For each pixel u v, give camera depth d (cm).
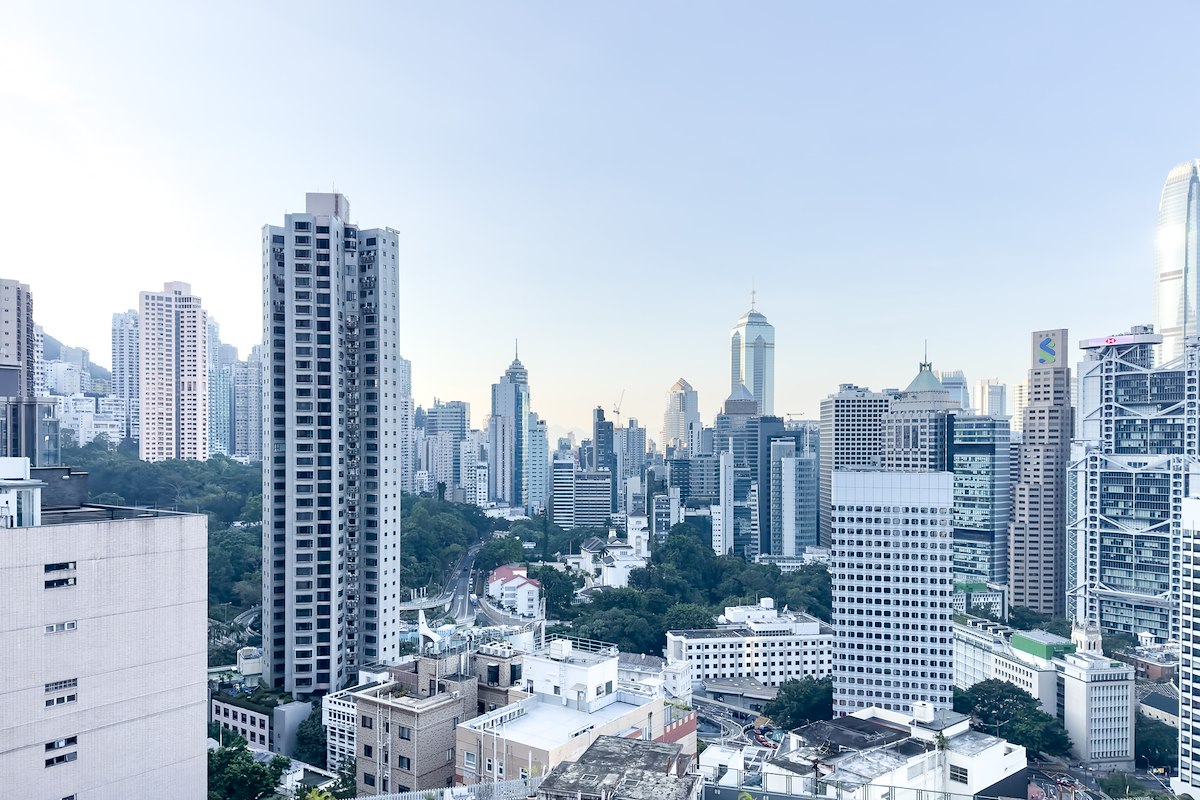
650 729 13438
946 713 17012
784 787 13300
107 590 10106
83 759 9875
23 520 9688
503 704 13875
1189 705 19600
